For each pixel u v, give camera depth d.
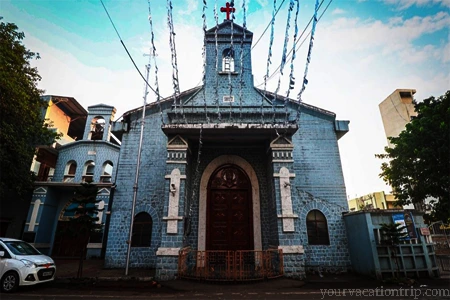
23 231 16.69
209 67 14.78
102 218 16.53
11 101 13.03
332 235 12.48
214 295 7.61
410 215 11.23
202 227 11.63
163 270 9.56
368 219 11.15
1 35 13.11
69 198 18.09
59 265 13.48
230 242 11.64
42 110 21.59
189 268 10.60
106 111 21.17
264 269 9.73
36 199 16.55
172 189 10.62
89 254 15.87
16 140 14.44
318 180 13.40
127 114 14.63
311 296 7.46
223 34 15.50
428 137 13.30
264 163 12.83
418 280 10.03
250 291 8.04
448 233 14.80
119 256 12.30
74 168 20.12
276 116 12.62
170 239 9.98
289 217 10.37
